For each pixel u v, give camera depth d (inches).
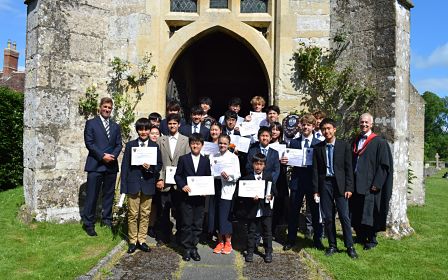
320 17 260.5
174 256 197.6
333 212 203.0
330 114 255.9
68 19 250.8
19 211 257.1
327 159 202.4
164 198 212.5
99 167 229.9
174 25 272.7
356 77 250.2
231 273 176.9
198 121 229.3
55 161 245.9
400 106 241.9
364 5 248.5
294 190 213.0
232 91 466.9
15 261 184.5
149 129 206.1
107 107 233.1
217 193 210.4
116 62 260.4
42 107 242.2
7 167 417.1
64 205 248.4
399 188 241.6
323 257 195.5
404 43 246.4
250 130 233.6
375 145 211.5
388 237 233.6
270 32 268.5
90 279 163.6
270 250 192.9
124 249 205.3
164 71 268.2
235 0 267.7
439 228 267.3
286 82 262.2
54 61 245.9
